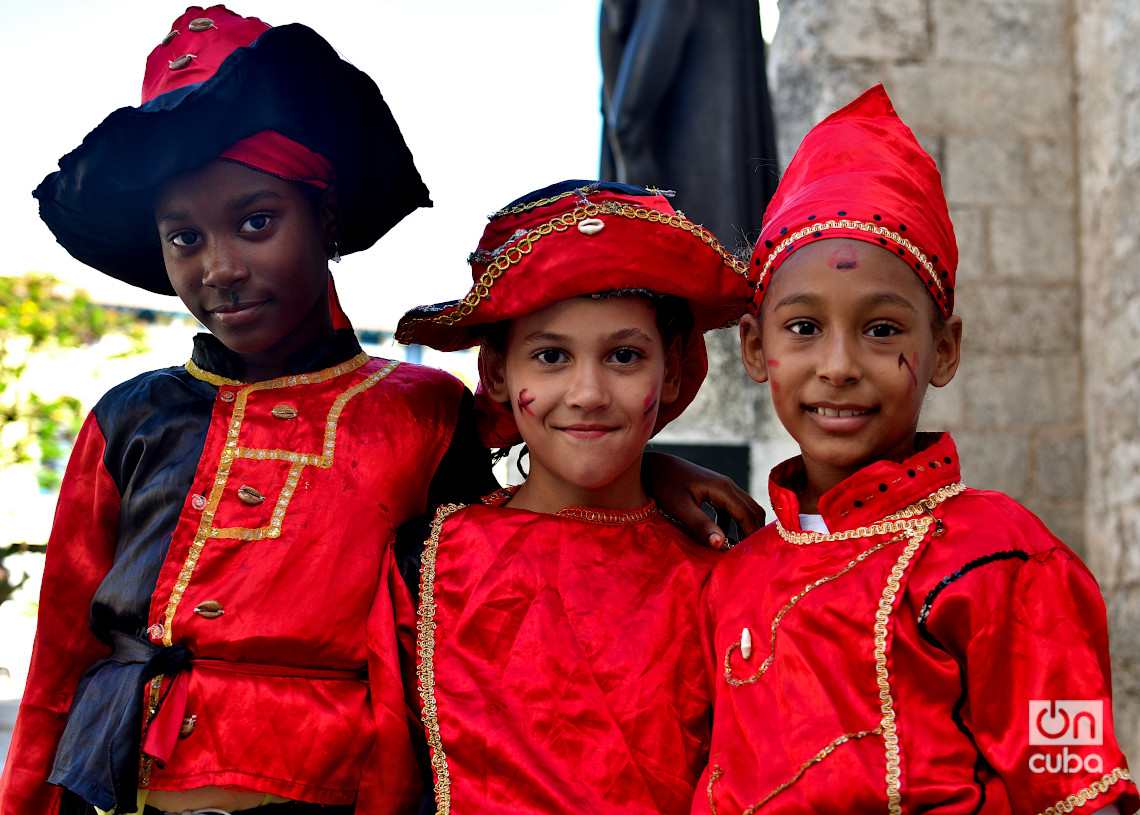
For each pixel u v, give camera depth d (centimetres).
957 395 441
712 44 328
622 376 162
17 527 775
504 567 165
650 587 164
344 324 201
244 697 161
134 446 181
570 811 148
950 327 158
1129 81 411
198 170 170
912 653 137
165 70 182
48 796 179
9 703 571
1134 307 408
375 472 177
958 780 131
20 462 801
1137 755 389
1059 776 130
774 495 158
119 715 159
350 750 162
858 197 150
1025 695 133
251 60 166
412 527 175
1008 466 441
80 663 185
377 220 209
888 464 147
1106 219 428
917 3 450
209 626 163
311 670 165
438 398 190
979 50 452
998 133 451
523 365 165
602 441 161
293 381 184
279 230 173
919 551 141
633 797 151
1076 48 452
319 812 162
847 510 149
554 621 161
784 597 147
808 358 149
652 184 328
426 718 160
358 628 167
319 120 181
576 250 157
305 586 165
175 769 158
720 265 166
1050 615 135
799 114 445
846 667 139
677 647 160
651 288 160
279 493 172
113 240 196
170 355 1159
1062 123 454
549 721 155
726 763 144
